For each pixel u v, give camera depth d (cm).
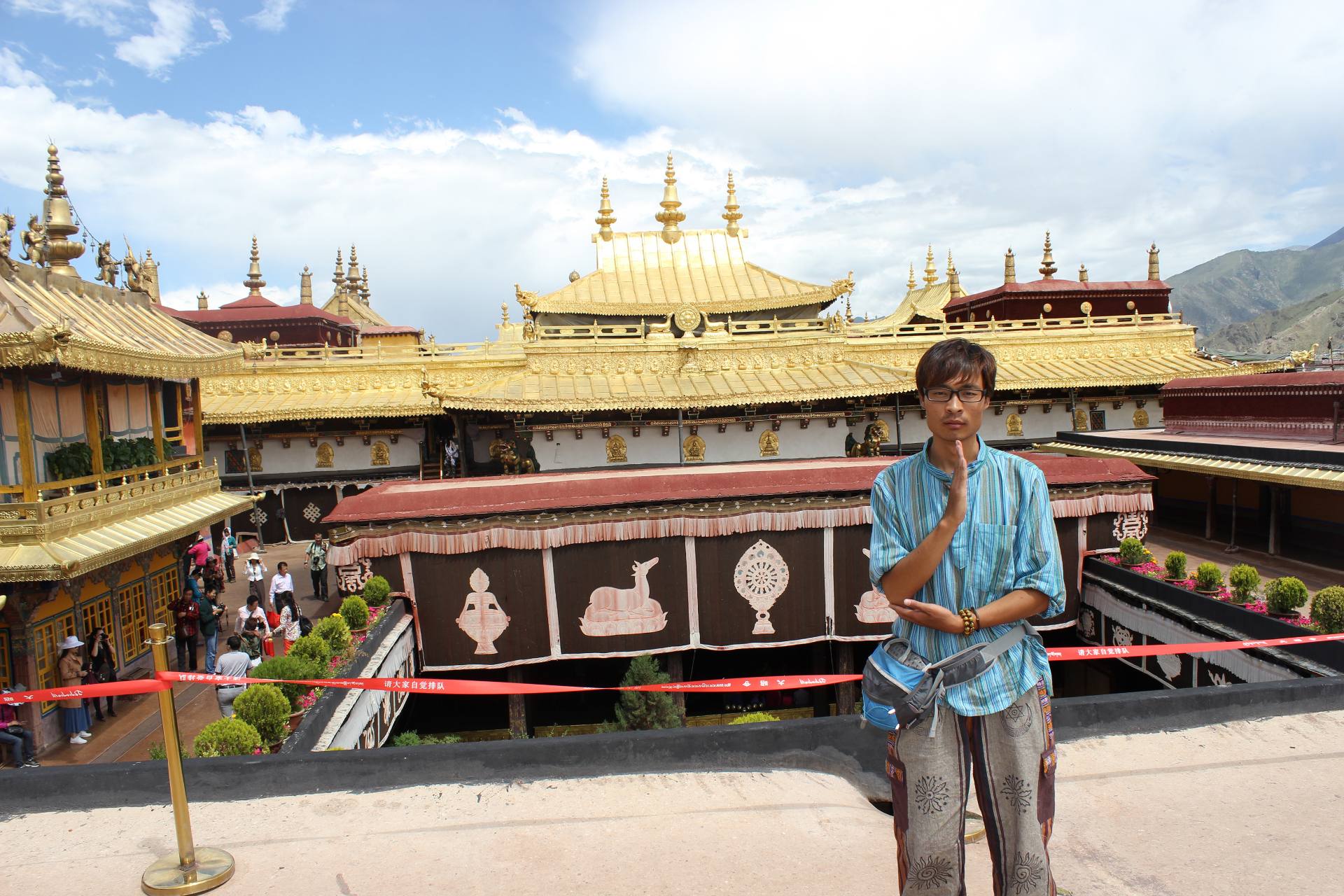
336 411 3525
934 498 439
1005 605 427
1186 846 610
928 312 5331
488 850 621
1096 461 2042
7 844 645
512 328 5197
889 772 457
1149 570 1838
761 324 3509
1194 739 793
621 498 1877
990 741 435
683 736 749
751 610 1927
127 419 2133
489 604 1853
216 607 2066
